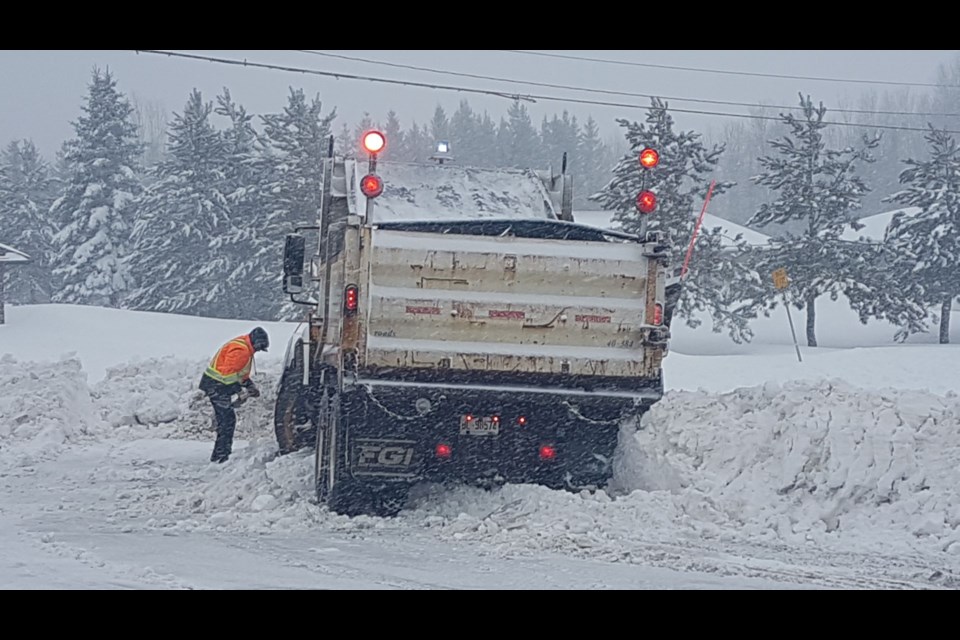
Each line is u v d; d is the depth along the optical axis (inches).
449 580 362.0
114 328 1667.1
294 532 455.8
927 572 393.4
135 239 2874.0
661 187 2047.2
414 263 464.8
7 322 1702.8
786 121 2369.6
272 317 2755.9
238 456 682.2
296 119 2790.4
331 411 490.0
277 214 2689.5
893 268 2522.1
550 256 473.7
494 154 5246.1
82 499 553.3
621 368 478.3
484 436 485.7
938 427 514.6
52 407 831.1
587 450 499.2
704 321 2728.8
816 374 1143.6
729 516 481.4
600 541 432.8
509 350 471.2
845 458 493.4
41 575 347.3
